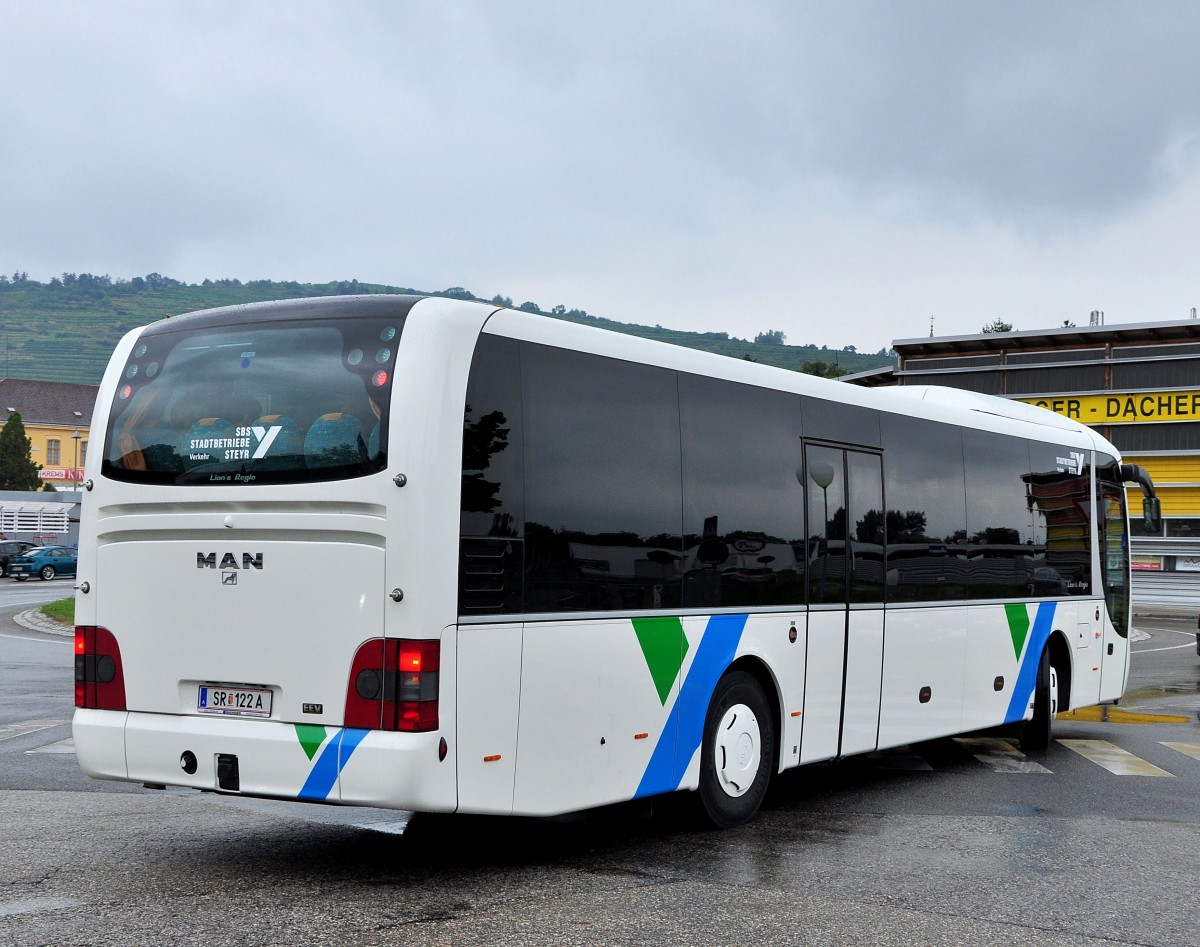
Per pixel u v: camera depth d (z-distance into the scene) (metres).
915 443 10.88
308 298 7.21
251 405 7.06
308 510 6.75
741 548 8.69
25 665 20.03
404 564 6.47
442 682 6.48
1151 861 7.78
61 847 7.73
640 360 7.90
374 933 5.86
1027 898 6.83
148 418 7.39
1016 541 12.38
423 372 6.61
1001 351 39.50
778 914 6.36
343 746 6.52
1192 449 37.31
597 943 5.77
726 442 8.62
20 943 5.67
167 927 5.94
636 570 7.73
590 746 7.35
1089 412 38.41
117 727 7.23
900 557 10.52
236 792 6.84
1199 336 37.22
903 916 6.39
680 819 8.53
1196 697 17.91
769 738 8.99
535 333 7.17
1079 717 15.82
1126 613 14.73
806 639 9.34
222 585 6.99
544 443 7.14
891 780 10.93
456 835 8.24
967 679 11.45
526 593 6.96
